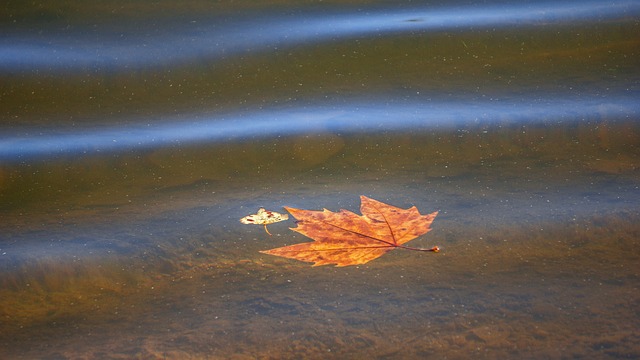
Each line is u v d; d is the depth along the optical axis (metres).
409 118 3.49
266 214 3.23
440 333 3.01
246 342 3.00
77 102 3.60
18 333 3.03
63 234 3.20
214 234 3.20
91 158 3.40
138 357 2.99
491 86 3.61
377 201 3.25
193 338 3.01
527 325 3.01
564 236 3.16
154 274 3.12
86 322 3.05
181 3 4.01
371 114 3.51
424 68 3.69
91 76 3.66
